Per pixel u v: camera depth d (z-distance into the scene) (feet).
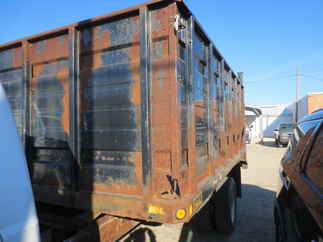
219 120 11.78
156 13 6.57
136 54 6.78
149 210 6.26
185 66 7.09
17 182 3.47
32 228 3.53
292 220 7.06
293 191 7.26
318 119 7.81
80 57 7.63
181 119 6.64
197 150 8.07
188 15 7.30
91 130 7.35
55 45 7.99
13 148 3.54
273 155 47.73
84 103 7.48
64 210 8.00
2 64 9.05
